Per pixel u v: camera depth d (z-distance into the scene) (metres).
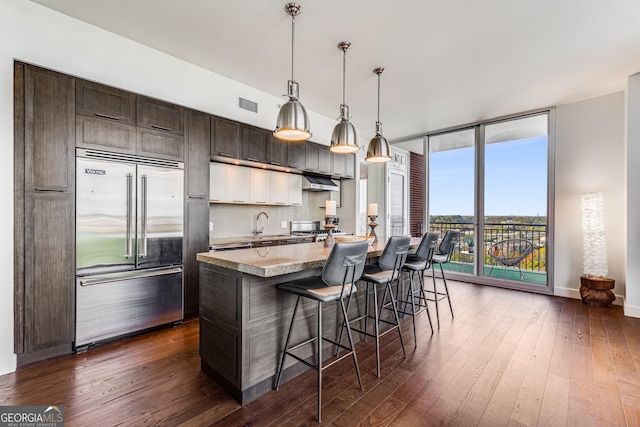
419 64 3.19
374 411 1.77
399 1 2.24
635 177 3.39
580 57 3.02
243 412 1.75
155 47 2.93
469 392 1.96
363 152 5.86
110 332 2.66
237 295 1.88
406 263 3.04
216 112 3.47
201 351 2.20
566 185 4.25
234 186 4.00
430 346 2.64
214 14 2.42
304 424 1.66
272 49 2.95
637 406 1.81
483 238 5.06
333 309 2.44
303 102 4.30
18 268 2.22
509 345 2.66
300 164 4.55
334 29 2.60
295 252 2.44
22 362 2.27
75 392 1.93
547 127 4.45
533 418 1.71
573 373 2.18
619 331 2.97
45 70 2.35
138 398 1.88
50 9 2.35
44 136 2.33
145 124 2.90
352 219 5.58
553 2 2.22
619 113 3.85
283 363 2.01
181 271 3.14
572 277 4.20
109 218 2.65
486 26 2.53
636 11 2.31
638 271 3.38
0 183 2.13
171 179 3.07
